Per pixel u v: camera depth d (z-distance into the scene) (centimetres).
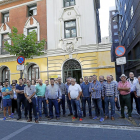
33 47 1019
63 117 660
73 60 1271
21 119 645
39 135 434
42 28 1398
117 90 593
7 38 1570
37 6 1440
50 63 1319
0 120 640
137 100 612
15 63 1461
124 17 2506
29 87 600
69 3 1344
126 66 2492
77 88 607
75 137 411
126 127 490
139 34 1584
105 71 1169
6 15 1627
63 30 1314
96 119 595
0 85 909
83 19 1266
